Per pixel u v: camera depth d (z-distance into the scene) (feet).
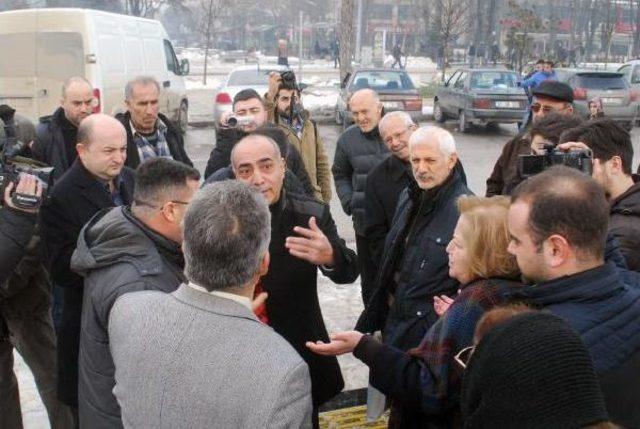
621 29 160.76
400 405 7.66
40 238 10.59
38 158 16.26
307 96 71.51
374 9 180.34
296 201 9.77
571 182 6.01
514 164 15.14
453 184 10.28
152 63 43.68
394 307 10.50
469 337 6.78
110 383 7.51
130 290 7.34
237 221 5.96
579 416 4.10
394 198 13.62
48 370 11.60
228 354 5.70
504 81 54.34
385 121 13.52
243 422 5.49
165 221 7.95
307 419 5.66
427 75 116.26
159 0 130.00
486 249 7.18
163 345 5.87
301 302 9.59
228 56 158.51
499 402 4.24
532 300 5.99
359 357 7.59
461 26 119.44
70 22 34.42
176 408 5.69
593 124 9.01
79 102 16.46
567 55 136.46
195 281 6.06
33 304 11.27
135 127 16.42
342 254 9.73
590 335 5.64
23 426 11.84
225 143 16.03
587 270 5.93
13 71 34.88
